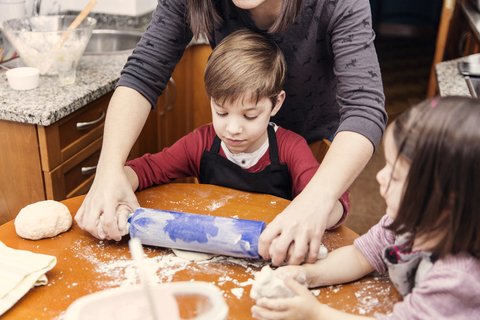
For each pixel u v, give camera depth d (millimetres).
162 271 878
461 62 1965
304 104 1307
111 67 1816
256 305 791
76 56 1639
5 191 1533
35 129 1412
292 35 1145
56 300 792
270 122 1275
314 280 833
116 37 2340
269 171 1216
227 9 1201
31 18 1873
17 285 793
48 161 1450
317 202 870
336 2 1039
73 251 936
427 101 669
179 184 1216
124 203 989
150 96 1167
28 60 1668
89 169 1676
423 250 705
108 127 1088
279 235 851
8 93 1518
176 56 1218
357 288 843
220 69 1055
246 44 1090
